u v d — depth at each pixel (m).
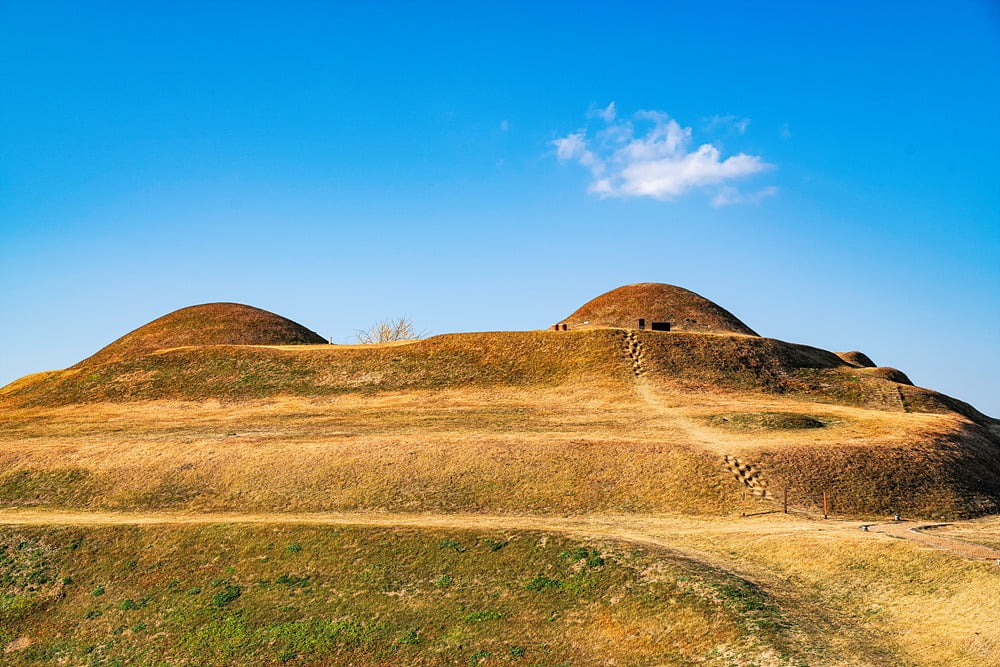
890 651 29.20
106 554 43.94
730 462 54.09
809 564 37.66
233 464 56.78
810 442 57.72
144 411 77.75
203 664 35.25
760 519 46.97
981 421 81.69
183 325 109.00
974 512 50.66
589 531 43.53
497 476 53.88
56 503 53.84
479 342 90.00
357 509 51.09
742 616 32.31
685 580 36.00
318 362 87.81
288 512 51.09
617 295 110.56
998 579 31.92
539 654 33.09
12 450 61.31
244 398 80.06
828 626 31.72
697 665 30.05
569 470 54.19
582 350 86.19
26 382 98.81
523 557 40.44
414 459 56.19
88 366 98.06
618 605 35.44
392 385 81.62
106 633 38.12
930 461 54.97
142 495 54.03
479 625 35.69
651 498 50.91
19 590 41.59
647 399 73.62
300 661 34.78
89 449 60.81
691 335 89.25
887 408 76.19
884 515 49.03
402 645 35.00
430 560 41.06
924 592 32.94
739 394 76.44
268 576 41.12
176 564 42.75
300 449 58.53
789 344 92.69
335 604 38.41
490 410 72.00
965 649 27.97
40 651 37.28
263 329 108.88
